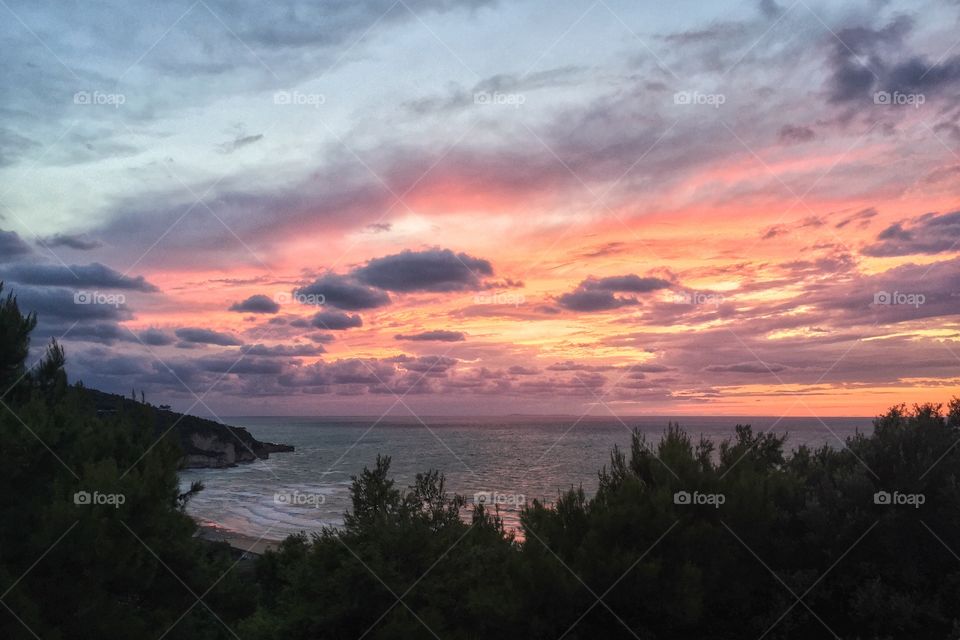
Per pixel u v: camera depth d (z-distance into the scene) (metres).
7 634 7.13
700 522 8.32
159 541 9.12
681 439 9.48
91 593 8.03
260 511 71.31
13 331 10.44
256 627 11.53
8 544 7.93
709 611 8.23
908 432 8.61
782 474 9.41
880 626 7.43
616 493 8.94
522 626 8.07
